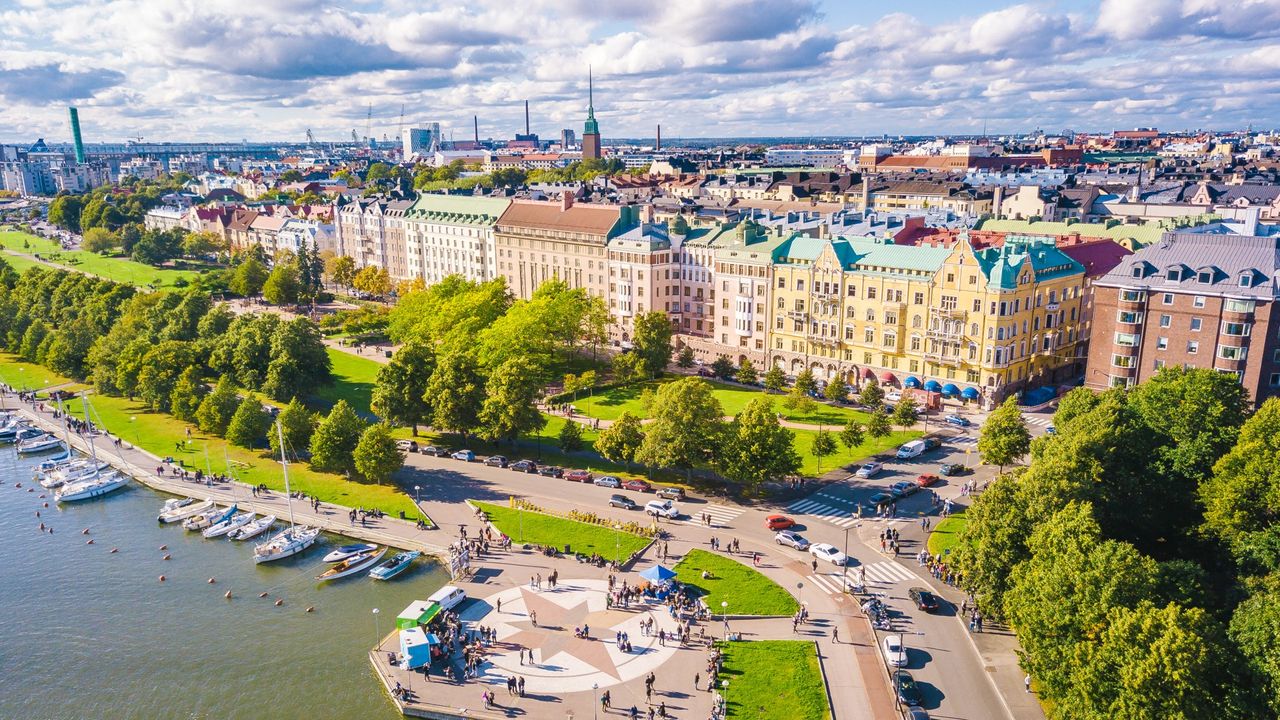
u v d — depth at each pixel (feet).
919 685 298.76
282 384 610.65
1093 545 288.10
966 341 598.34
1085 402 425.69
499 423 517.14
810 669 308.81
